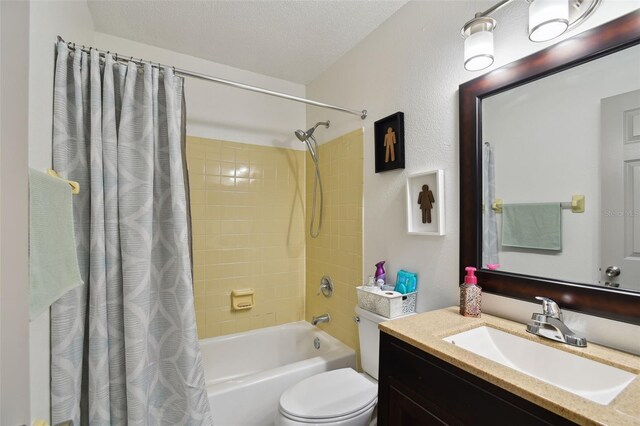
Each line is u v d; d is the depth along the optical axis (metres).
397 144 1.52
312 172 2.37
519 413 0.62
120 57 1.29
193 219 2.04
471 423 0.72
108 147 1.20
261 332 2.21
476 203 1.16
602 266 0.84
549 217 0.96
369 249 1.77
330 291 2.12
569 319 0.89
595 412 0.53
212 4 1.53
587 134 0.87
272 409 1.53
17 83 0.61
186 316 1.29
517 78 1.03
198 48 1.95
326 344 2.00
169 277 1.34
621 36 0.80
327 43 1.89
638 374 0.68
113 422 1.17
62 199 0.75
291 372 1.59
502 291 1.07
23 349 0.59
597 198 0.85
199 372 1.31
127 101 1.27
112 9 1.57
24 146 0.60
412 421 0.89
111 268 1.19
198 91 2.07
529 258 1.01
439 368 0.81
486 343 1.00
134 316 1.18
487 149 1.13
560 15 0.80
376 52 1.72
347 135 1.96
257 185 2.28
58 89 1.06
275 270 2.34
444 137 1.31
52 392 0.98
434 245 1.35
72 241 0.80
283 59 2.09
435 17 1.36
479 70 1.10
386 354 0.99
